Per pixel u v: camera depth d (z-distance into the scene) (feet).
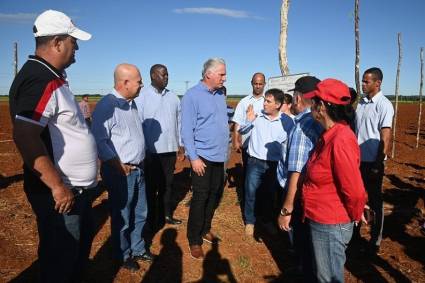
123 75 12.16
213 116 13.97
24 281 12.60
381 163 13.89
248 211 16.74
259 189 16.79
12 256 14.35
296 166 9.75
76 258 9.25
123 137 12.42
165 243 15.96
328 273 8.71
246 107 19.97
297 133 9.96
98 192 23.15
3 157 36.04
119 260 13.47
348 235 8.57
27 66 7.86
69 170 8.68
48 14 8.18
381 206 14.39
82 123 8.93
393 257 14.71
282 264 14.33
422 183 27.20
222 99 14.48
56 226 8.66
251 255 15.05
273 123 16.10
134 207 13.56
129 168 12.42
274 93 15.74
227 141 14.73
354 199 7.96
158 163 17.21
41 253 8.86
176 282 12.90
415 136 59.11
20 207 20.03
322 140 8.43
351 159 7.82
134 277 13.11
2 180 26.25
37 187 8.36
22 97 7.56
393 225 18.20
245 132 16.94
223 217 19.20
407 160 37.73
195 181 14.29
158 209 18.17
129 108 12.69
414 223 18.51
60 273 8.98
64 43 8.32
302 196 9.06
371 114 14.10
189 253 15.03
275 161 16.26
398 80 36.35
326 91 8.21
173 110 17.34
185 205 21.12
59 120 8.28
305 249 10.82
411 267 13.93
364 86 14.25
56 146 8.39
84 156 8.89
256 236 16.94
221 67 13.58
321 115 8.47
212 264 14.21
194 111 13.82
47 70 7.91
